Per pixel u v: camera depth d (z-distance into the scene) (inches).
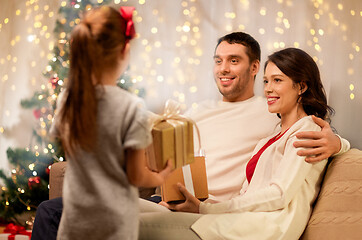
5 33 142.6
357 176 70.8
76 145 52.6
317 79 78.3
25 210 130.6
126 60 56.1
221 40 96.5
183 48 122.9
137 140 51.3
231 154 90.0
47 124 128.0
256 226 65.6
